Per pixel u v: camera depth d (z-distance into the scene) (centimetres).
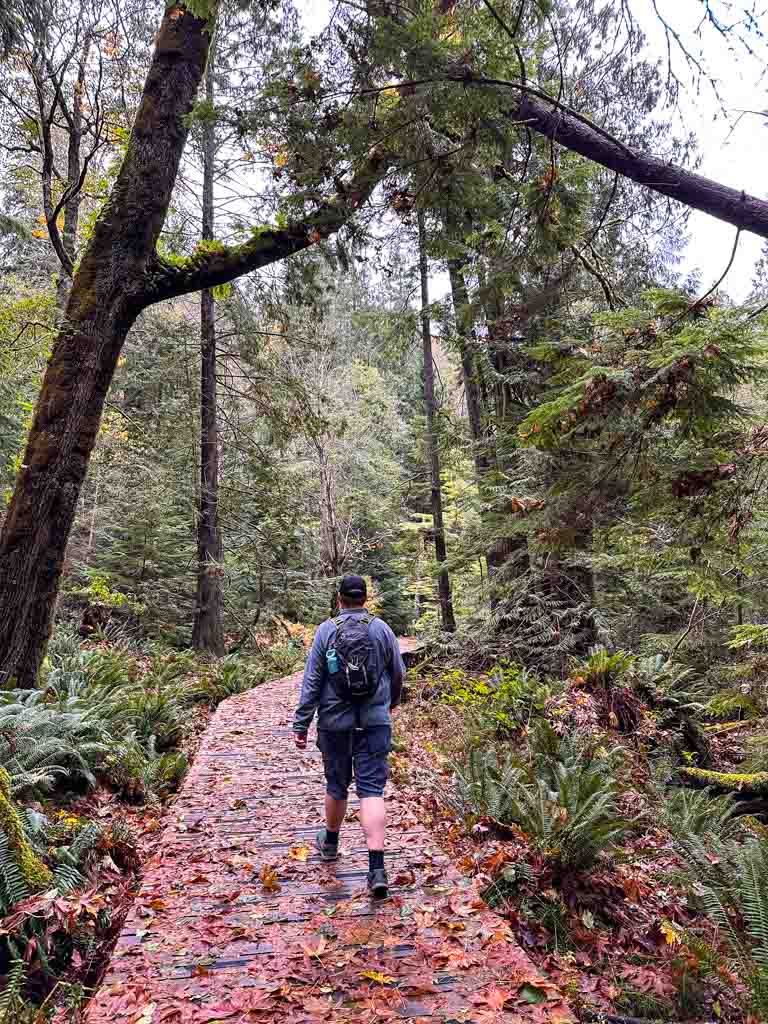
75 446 736
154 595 1794
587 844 500
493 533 1032
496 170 811
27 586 705
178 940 347
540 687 941
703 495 489
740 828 670
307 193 623
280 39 636
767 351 416
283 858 459
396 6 534
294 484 1736
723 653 1191
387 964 322
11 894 379
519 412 1115
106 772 661
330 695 406
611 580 1395
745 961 427
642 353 450
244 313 1534
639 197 1162
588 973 443
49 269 1507
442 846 540
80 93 966
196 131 848
